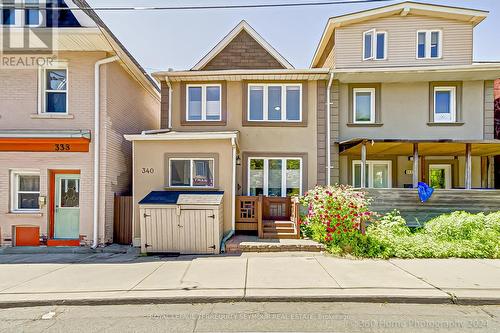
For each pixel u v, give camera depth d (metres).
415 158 9.48
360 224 7.48
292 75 10.38
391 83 11.06
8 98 8.77
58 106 9.00
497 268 5.93
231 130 10.54
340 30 11.64
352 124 10.95
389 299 4.59
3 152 8.62
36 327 3.93
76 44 8.59
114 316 4.22
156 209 7.57
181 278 5.51
